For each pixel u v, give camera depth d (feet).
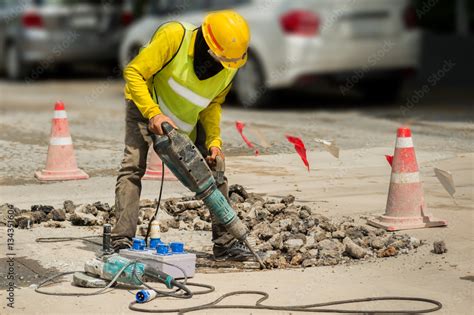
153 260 48.21
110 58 171.83
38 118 119.44
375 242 54.75
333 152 54.29
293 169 82.33
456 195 70.28
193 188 48.80
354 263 52.06
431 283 48.01
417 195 59.67
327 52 118.93
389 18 121.80
